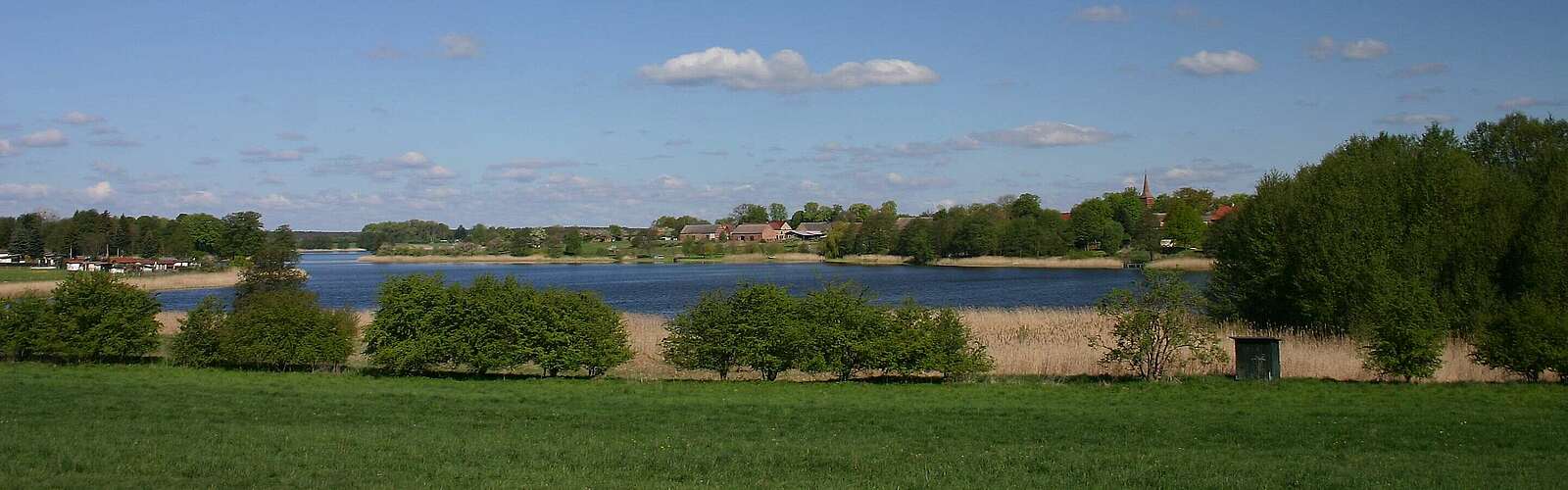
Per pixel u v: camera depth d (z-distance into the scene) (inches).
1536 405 994.7
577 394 1095.0
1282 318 2059.5
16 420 839.7
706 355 1261.1
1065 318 2085.4
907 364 1226.6
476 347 1269.7
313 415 916.0
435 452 717.9
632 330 1815.9
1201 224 6190.9
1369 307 1496.1
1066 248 6628.9
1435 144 2177.7
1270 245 2047.2
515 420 889.5
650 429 848.3
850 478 650.2
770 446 767.1
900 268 6432.1
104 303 1424.7
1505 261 1841.8
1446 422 883.4
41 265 5861.2
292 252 2347.4
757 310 1263.5
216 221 6363.2
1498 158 2363.4
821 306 1258.0
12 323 1421.0
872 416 933.8
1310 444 788.0
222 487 595.8
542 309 1280.8
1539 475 664.4
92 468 642.2
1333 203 1923.0
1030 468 687.7
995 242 6594.5
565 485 614.9
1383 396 1069.1
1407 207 1930.4
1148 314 1235.2
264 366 1386.6
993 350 1475.1
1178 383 1184.2
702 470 671.1
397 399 1035.3
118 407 943.7
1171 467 686.5
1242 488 625.3
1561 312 1235.9
